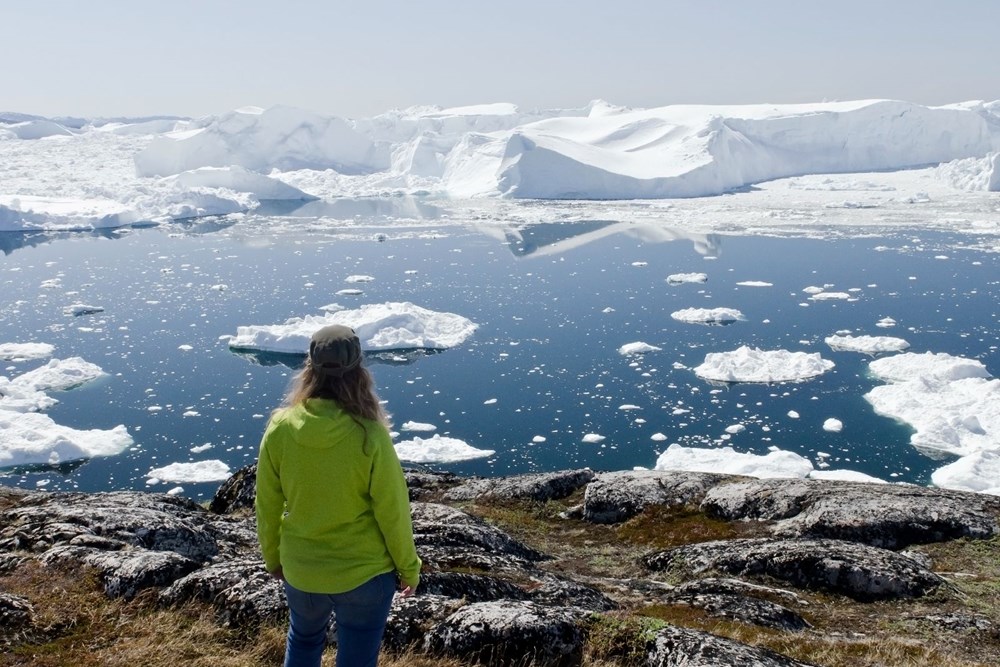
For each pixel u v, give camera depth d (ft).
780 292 199.00
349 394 9.57
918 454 102.99
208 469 101.60
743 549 27.35
